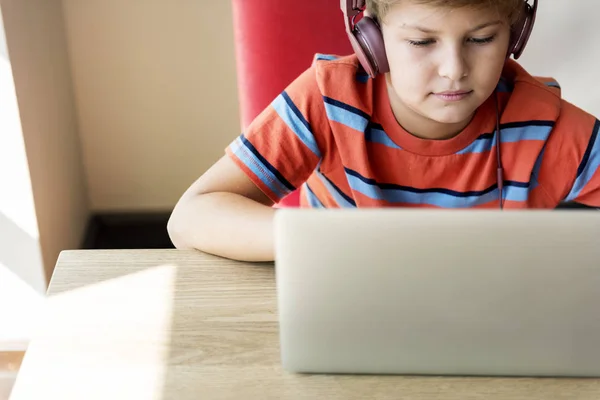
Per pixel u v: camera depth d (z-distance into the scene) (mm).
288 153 1067
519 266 618
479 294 633
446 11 848
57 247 1915
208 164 2229
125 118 2146
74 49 2047
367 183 1085
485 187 1084
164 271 857
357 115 1063
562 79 1634
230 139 2197
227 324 766
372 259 623
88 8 2002
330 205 1171
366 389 675
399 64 933
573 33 1581
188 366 707
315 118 1072
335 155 1101
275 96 1188
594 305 631
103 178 2225
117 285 828
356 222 609
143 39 2047
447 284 630
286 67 1174
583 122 1069
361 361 679
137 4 2004
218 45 2066
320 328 663
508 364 672
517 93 1066
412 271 625
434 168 1079
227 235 891
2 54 1580
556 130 1058
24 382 688
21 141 1662
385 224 608
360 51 968
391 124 1066
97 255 887
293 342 674
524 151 1061
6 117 1639
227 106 2150
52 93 1893
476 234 607
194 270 861
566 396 665
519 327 648
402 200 1114
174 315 778
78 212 2127
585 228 599
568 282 623
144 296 809
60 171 1954
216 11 2023
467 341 659
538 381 681
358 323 656
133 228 2258
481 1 838
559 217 600
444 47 887
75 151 2107
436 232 607
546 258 613
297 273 636
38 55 1783
